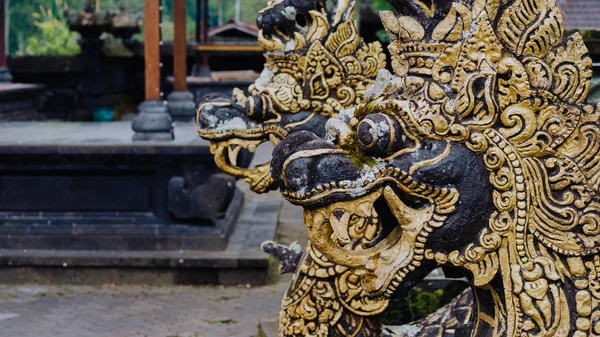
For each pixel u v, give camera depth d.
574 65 1.79
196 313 6.67
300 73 3.23
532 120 1.76
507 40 1.78
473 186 1.75
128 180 7.84
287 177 1.79
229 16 25.08
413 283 1.83
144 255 7.63
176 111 10.59
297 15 3.42
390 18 1.93
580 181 1.77
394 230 1.89
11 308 6.81
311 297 3.00
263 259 7.55
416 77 1.83
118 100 17.61
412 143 1.76
